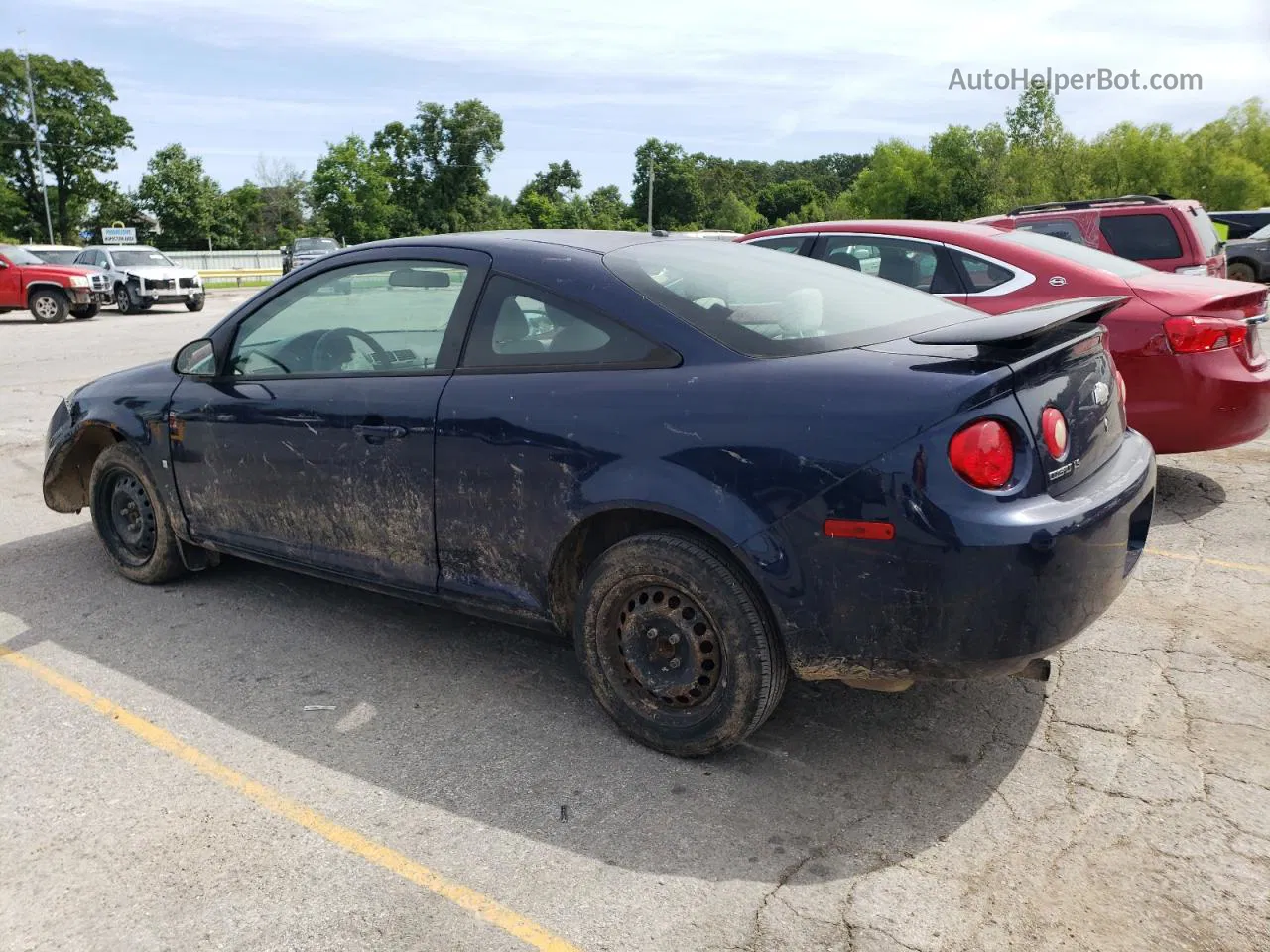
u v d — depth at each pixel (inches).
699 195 4633.4
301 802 106.4
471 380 123.6
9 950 84.7
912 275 230.4
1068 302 115.0
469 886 92.1
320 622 157.6
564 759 115.0
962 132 2217.0
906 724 121.6
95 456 188.4
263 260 1991.9
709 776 110.6
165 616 160.6
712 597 106.0
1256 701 125.3
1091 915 86.5
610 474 109.6
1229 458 258.7
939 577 93.9
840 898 89.5
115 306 981.2
